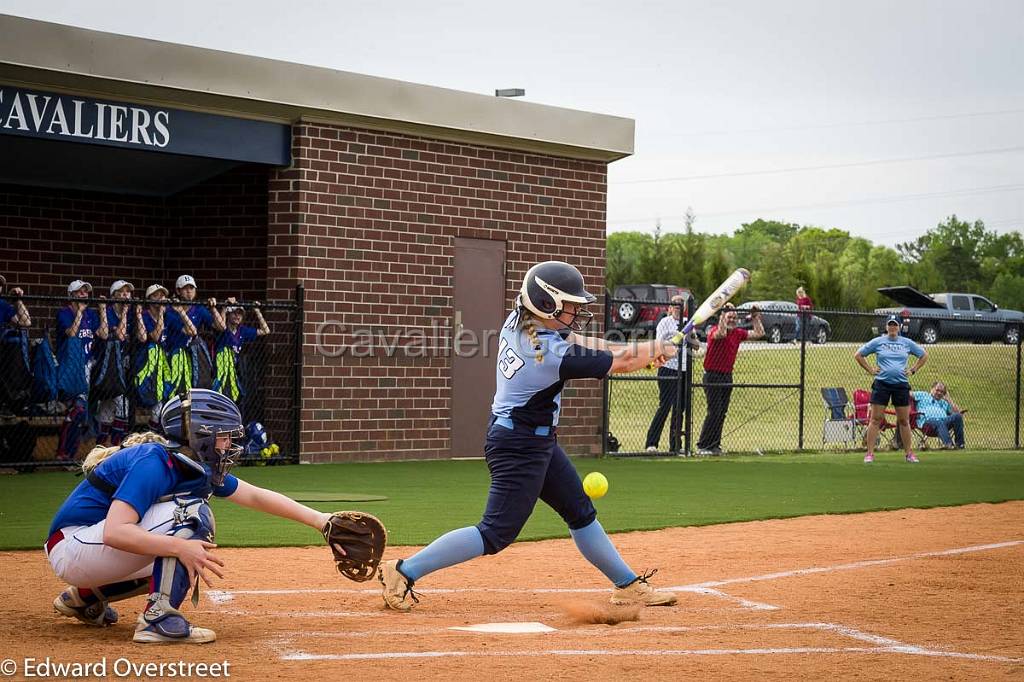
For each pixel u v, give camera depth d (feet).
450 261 91.56
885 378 95.86
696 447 107.45
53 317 89.15
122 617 32.45
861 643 30.30
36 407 73.31
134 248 91.81
